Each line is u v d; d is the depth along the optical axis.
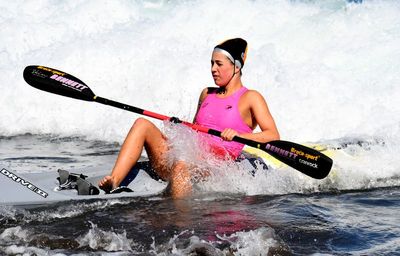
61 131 33.56
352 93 32.62
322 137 31.28
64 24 40.12
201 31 38.09
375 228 17.45
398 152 24.58
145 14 40.72
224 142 21.31
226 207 19.27
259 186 21.38
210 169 21.00
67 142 31.22
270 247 15.83
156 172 21.14
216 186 20.98
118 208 18.80
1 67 36.72
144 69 35.16
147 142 20.27
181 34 37.94
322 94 32.72
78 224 17.42
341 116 31.77
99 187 19.59
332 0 39.25
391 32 35.91
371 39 35.66
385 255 15.44
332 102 32.34
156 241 16.25
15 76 35.75
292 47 36.22
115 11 40.78
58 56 36.75
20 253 15.51
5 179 19.25
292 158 20.16
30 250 15.67
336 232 17.06
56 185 20.28
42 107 34.34
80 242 16.17
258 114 20.95
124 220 17.81
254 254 15.41
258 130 30.45
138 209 18.77
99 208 18.73
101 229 17.09
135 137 19.86
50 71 22.95
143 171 21.77
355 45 35.47
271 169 22.25
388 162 23.86
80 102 33.97
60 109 34.09
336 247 16.00
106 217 18.03
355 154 24.19
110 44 36.72
